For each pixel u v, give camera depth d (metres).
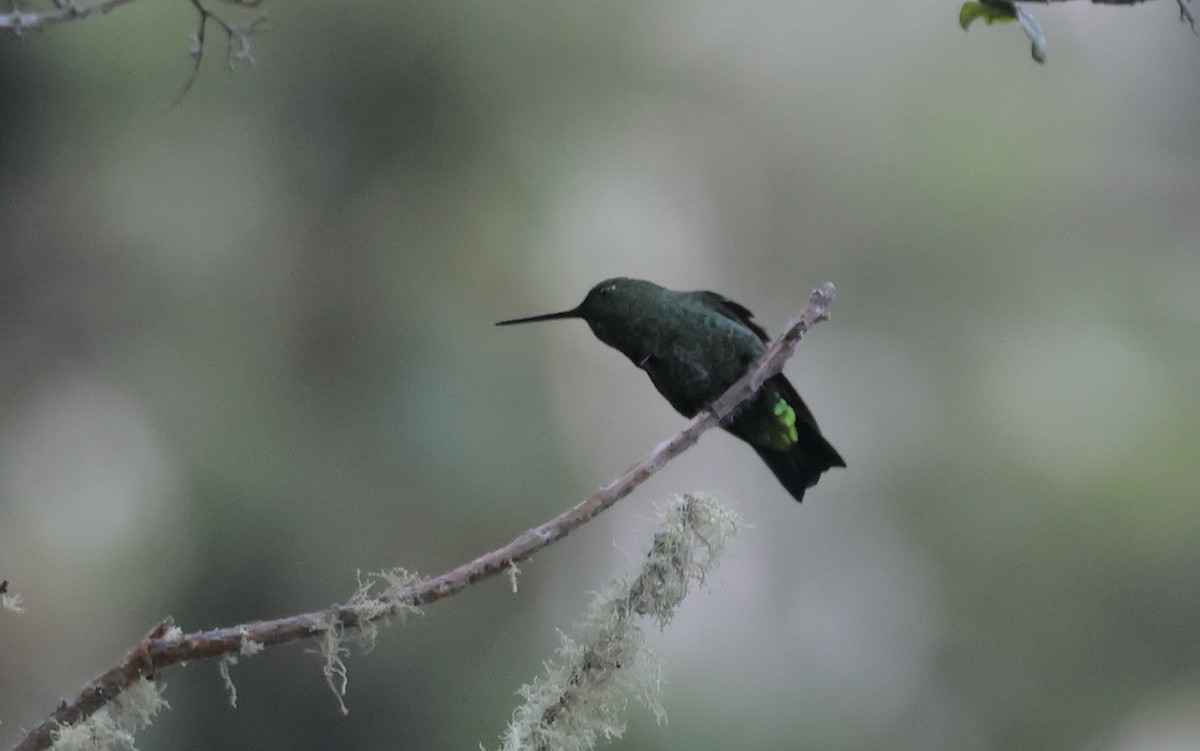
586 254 12.33
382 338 11.19
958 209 14.48
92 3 10.48
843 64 14.48
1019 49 14.95
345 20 11.28
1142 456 13.20
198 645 3.26
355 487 10.76
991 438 13.71
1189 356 13.87
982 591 13.27
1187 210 15.01
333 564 10.60
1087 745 12.64
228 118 11.35
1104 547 13.05
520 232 11.62
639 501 12.63
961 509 13.56
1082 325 14.16
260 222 11.45
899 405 14.10
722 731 11.80
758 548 13.60
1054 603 13.10
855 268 14.57
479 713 10.60
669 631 12.59
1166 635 12.80
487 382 11.16
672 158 13.57
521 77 11.82
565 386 12.21
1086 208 14.88
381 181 11.51
